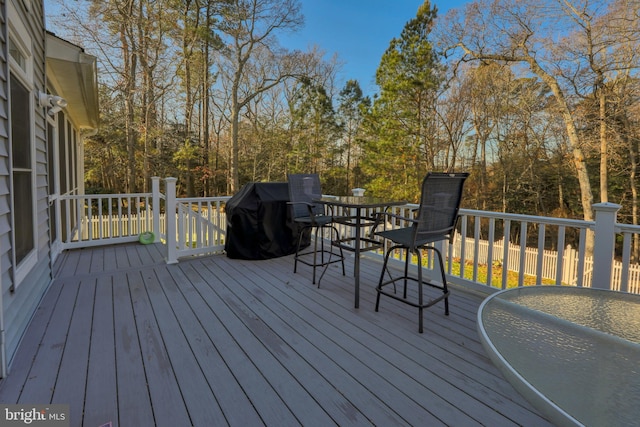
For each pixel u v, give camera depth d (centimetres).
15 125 239
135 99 1434
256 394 166
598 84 980
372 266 406
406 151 1360
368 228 447
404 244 237
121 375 180
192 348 209
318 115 1859
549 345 105
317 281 345
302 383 175
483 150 1538
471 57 1196
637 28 866
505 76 1333
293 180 369
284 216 446
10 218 206
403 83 1266
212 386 172
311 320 252
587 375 90
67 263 412
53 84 477
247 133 1906
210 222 457
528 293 151
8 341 196
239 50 1603
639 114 942
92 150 1608
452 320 254
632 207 1109
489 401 161
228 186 1877
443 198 238
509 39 1087
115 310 267
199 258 434
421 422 147
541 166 1424
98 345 211
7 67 205
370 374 183
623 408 78
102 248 497
